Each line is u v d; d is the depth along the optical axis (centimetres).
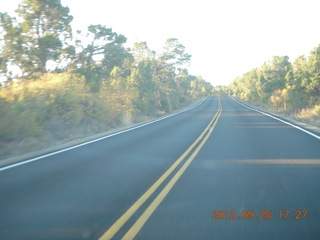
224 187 730
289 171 880
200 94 12775
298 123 2397
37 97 1822
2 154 1284
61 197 677
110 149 1318
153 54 5441
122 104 2998
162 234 484
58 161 1071
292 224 517
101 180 814
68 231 503
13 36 2445
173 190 714
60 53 2806
